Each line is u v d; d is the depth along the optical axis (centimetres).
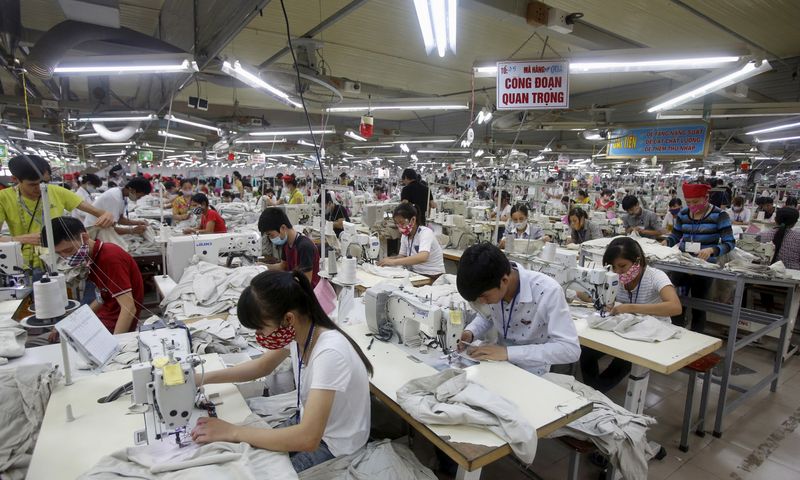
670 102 475
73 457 132
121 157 2077
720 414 292
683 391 354
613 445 186
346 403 156
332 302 259
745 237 558
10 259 293
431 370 198
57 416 153
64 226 238
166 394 137
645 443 197
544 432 156
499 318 229
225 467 126
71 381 177
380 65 815
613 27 583
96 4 292
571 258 313
